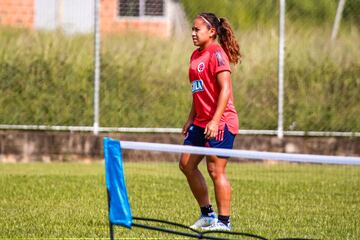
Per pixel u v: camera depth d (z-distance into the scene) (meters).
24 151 50.22
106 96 51.31
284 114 51.34
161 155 50.47
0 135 50.06
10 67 51.44
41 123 51.22
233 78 51.47
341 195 37.38
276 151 50.47
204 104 27.25
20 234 26.14
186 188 38.94
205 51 27.25
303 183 41.62
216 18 27.58
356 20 52.84
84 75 51.78
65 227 27.52
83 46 52.47
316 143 50.62
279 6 51.66
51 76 51.62
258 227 28.11
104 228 27.41
